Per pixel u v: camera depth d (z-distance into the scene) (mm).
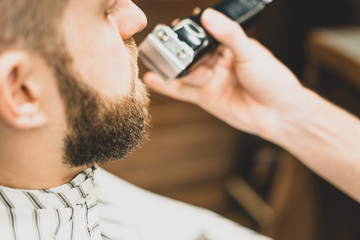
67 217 507
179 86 859
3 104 408
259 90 815
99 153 502
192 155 1705
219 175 1810
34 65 417
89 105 466
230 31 701
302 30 1606
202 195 1797
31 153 463
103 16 455
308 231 1409
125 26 517
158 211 775
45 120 447
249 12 743
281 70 808
